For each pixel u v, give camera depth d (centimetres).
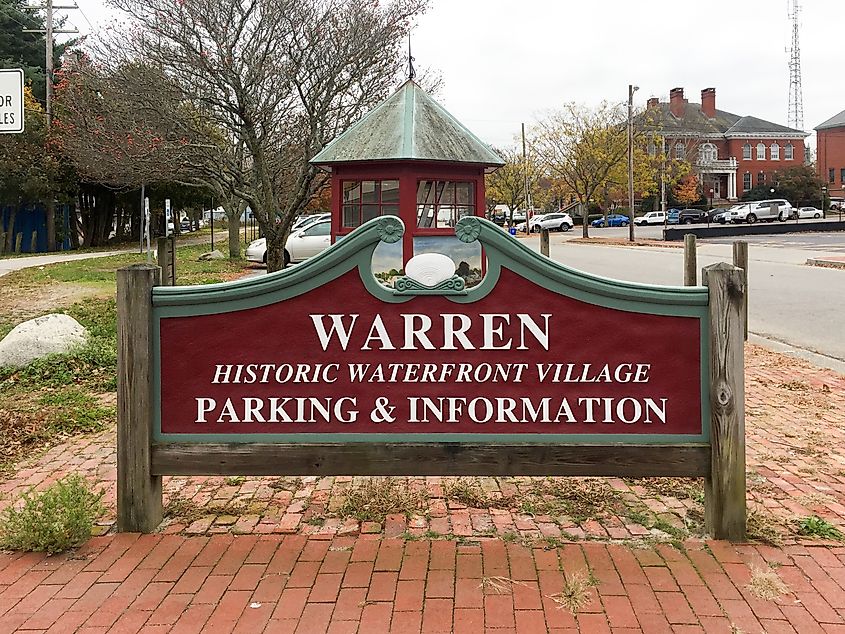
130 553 395
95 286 1596
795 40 9169
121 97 1556
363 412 418
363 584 361
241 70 1339
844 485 491
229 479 503
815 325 1180
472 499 464
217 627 327
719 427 404
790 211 5825
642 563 379
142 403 416
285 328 418
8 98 627
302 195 1359
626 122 4938
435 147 797
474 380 416
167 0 1425
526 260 411
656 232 5178
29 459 556
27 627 328
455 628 324
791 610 336
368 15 1334
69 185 3105
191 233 5306
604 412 413
